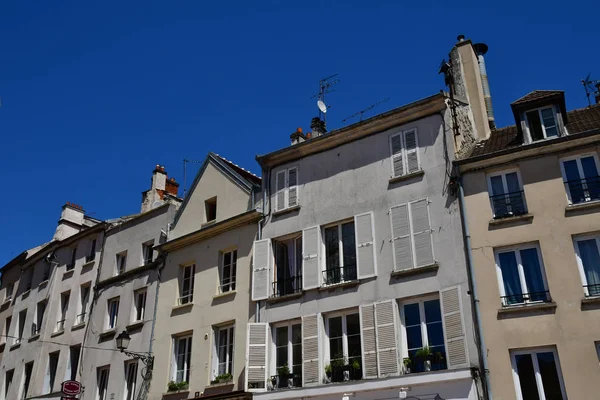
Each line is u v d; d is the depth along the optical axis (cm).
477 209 1670
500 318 1520
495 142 1948
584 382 1380
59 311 2888
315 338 1798
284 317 1898
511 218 1609
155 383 2178
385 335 1666
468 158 1717
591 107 1984
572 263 1502
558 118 1739
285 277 2012
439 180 1778
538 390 1428
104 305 2614
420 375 1550
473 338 1537
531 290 1541
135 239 2656
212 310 2131
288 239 2055
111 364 2414
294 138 2392
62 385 2331
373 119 1967
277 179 2158
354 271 1845
